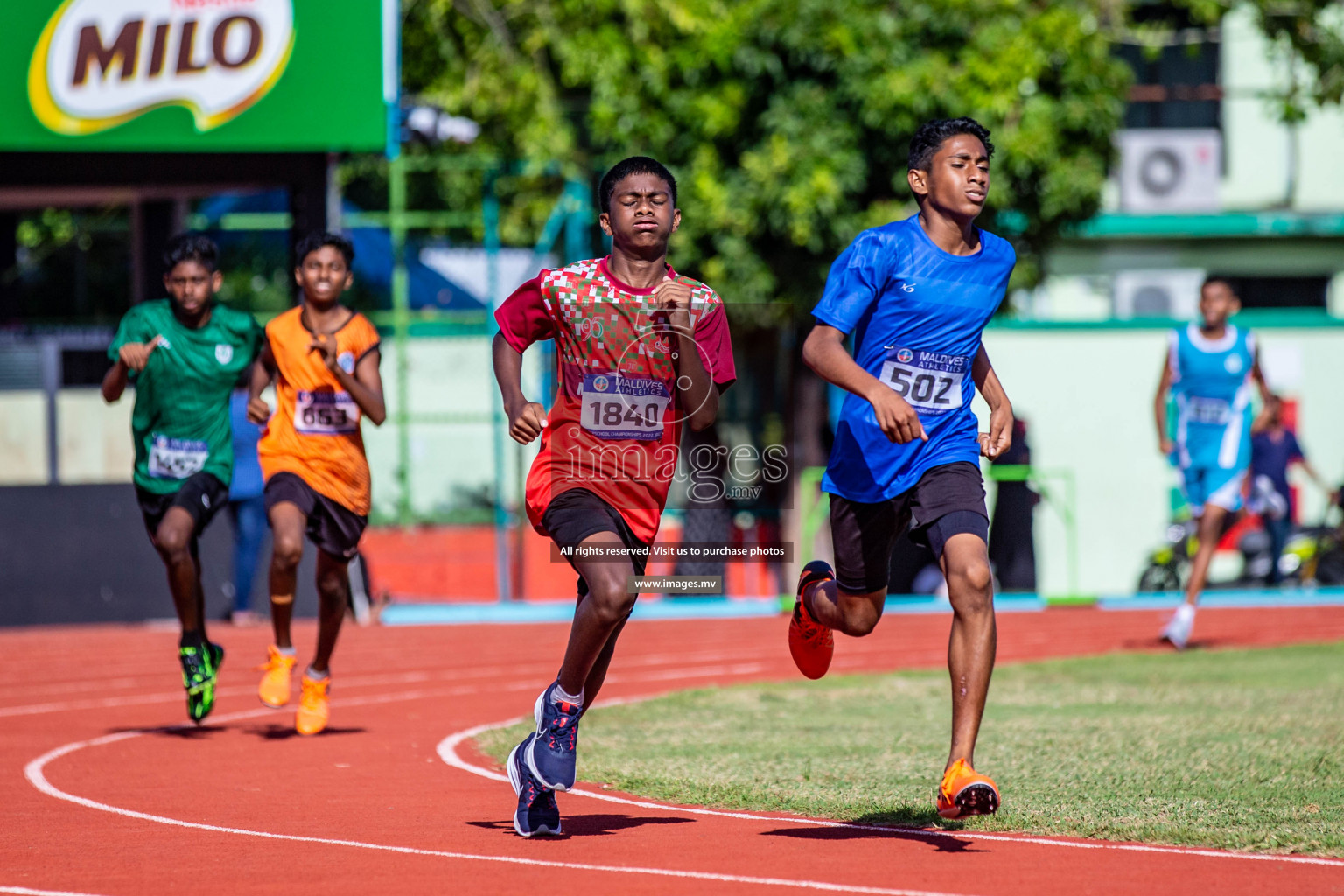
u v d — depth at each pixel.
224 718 31.48
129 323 28.17
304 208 49.69
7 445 51.16
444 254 68.00
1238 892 15.02
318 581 28.23
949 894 15.00
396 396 65.50
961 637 17.09
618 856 17.22
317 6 47.69
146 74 47.62
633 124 59.00
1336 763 22.58
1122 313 77.56
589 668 17.72
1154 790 20.69
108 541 51.59
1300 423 70.75
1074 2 60.31
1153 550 69.69
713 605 57.44
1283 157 78.81
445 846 17.98
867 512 18.59
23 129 47.53
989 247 18.44
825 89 57.25
